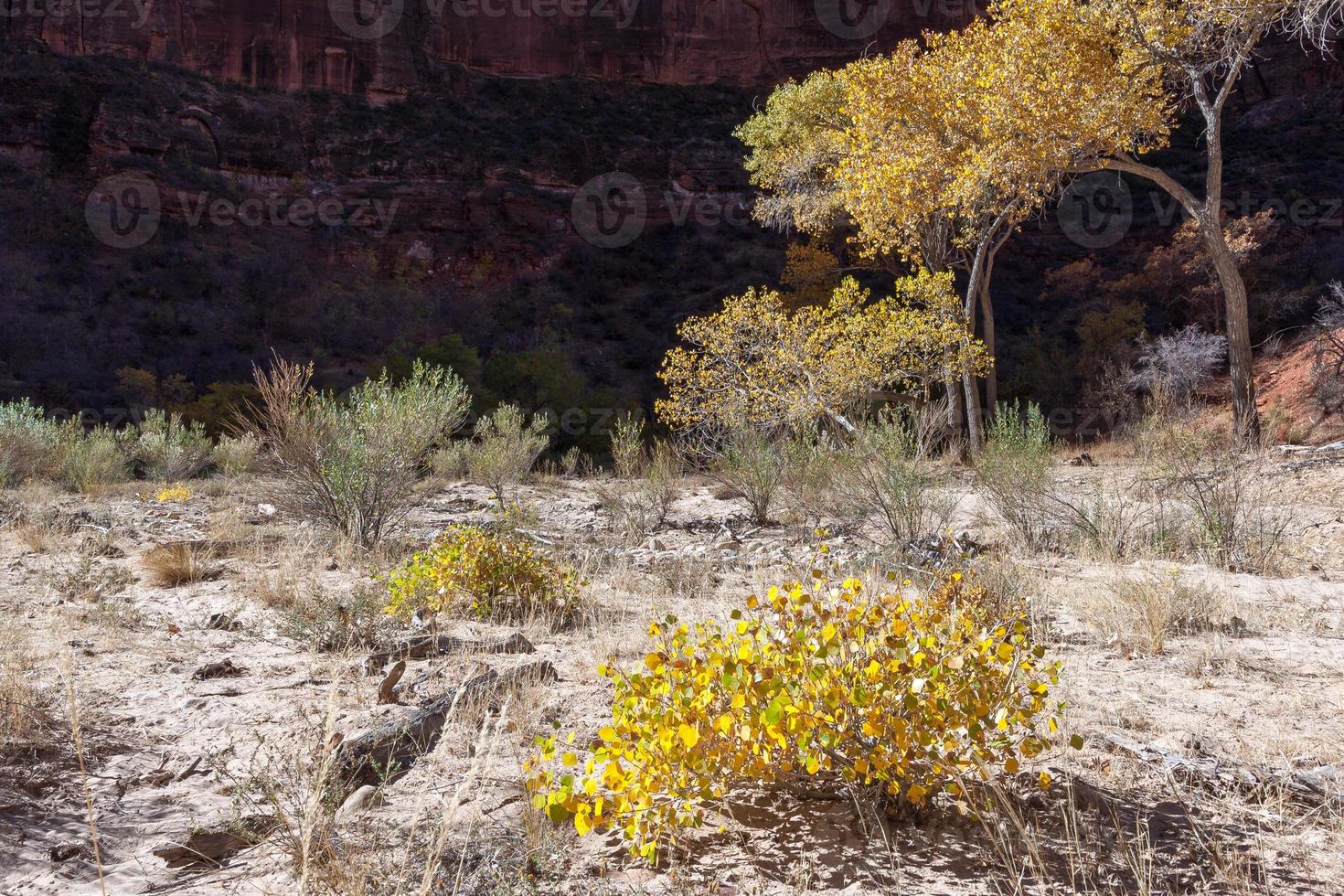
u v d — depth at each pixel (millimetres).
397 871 2184
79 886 2236
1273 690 3881
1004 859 2258
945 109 17547
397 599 5504
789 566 7070
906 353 18172
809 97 26797
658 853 2334
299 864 2172
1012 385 30250
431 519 11242
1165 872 2203
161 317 41281
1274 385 24734
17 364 36562
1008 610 4480
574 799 2281
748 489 11180
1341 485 10258
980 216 19625
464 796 2680
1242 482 9734
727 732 2344
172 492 13414
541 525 10797
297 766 2920
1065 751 3051
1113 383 24547
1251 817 2541
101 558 8016
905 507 8242
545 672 4035
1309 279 33656
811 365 16172
